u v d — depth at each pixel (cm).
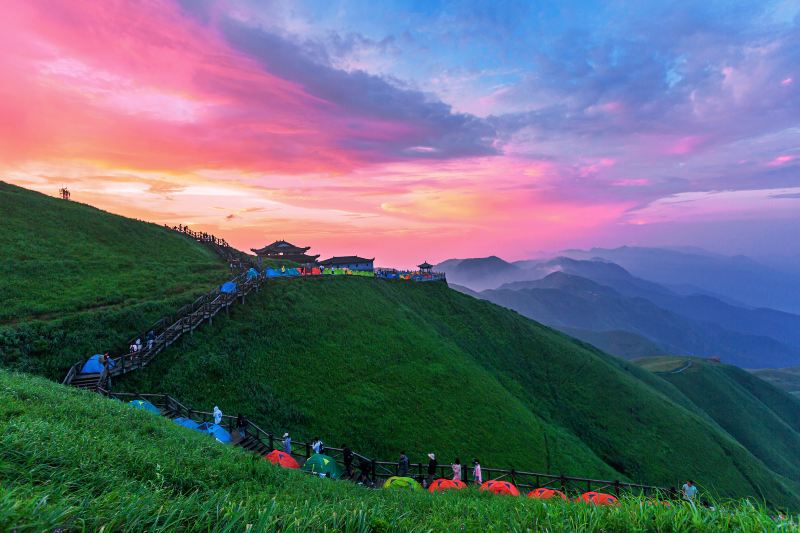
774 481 6034
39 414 988
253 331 3872
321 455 2055
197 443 1255
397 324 5556
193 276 4666
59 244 4556
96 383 2508
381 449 3039
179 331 3309
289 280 5553
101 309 3303
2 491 344
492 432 3900
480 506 700
